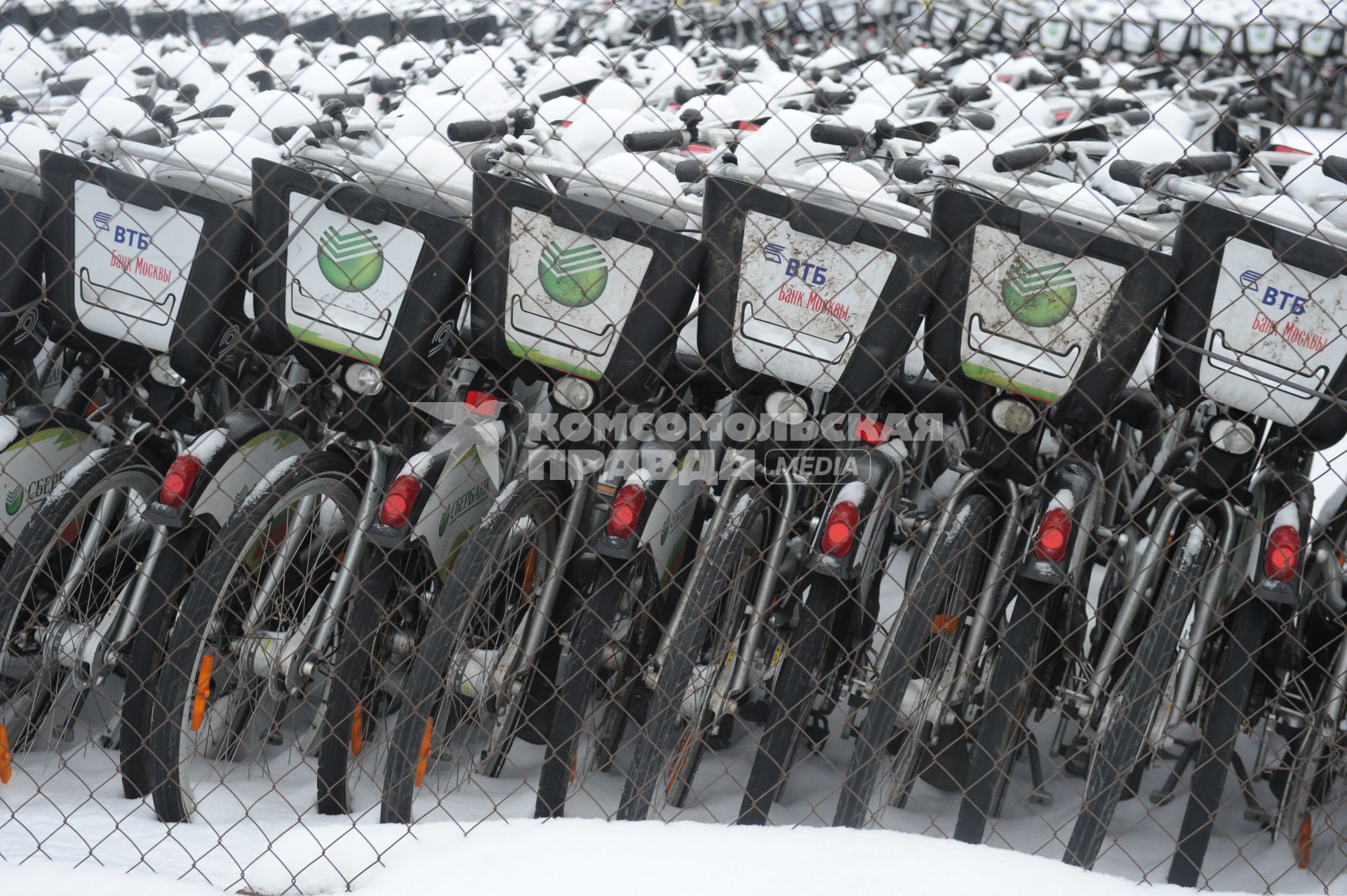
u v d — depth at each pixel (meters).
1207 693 2.66
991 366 2.36
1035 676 2.67
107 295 2.55
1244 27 2.27
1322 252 2.20
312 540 2.78
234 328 2.61
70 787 2.64
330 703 2.54
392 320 2.46
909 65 4.59
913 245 2.28
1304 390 2.26
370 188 2.48
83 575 2.75
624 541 2.46
